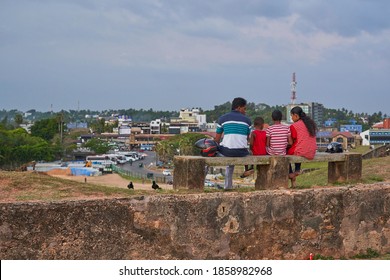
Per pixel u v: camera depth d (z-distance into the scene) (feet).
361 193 32.53
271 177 33.27
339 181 37.91
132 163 481.46
